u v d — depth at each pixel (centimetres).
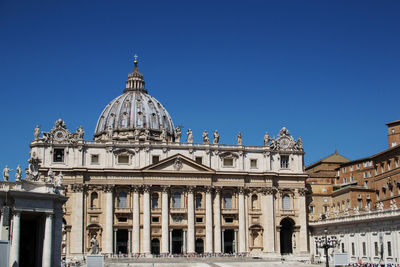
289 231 14662
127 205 13450
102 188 13325
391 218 10038
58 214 7181
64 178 13162
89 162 13400
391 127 14538
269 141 14588
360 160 15712
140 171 13412
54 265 7044
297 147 14700
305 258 13000
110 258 12344
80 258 12812
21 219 7469
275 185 14338
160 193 13588
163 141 13850
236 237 13925
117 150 13525
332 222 12975
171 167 13612
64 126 13425
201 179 13750
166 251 13300
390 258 10100
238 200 14000
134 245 13200
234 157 14188
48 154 13188
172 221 13550
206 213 13688
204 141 14112
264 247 13962
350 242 11988
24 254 7525
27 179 7006
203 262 11275
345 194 14862
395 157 13162
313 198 15938
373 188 14762
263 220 14088
